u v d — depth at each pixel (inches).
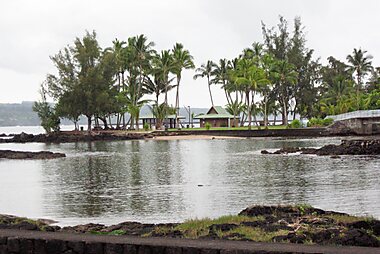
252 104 3587.6
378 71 4146.2
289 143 2161.7
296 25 3986.2
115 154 1835.6
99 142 2721.5
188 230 439.2
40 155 1768.0
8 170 1359.5
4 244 391.5
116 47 3577.8
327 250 336.2
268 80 3041.3
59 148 2295.8
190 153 1800.0
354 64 3565.5
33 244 386.6
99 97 3208.7
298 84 3833.7
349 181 952.9
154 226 500.7
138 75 3619.6
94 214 695.7
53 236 397.4
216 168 1266.0
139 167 1341.0
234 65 3681.1
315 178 1013.8
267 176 1073.5
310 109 3855.8
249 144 2198.6
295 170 1167.0
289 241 379.6
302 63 3809.1
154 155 1748.3
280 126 3440.0
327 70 4097.0
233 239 387.2
